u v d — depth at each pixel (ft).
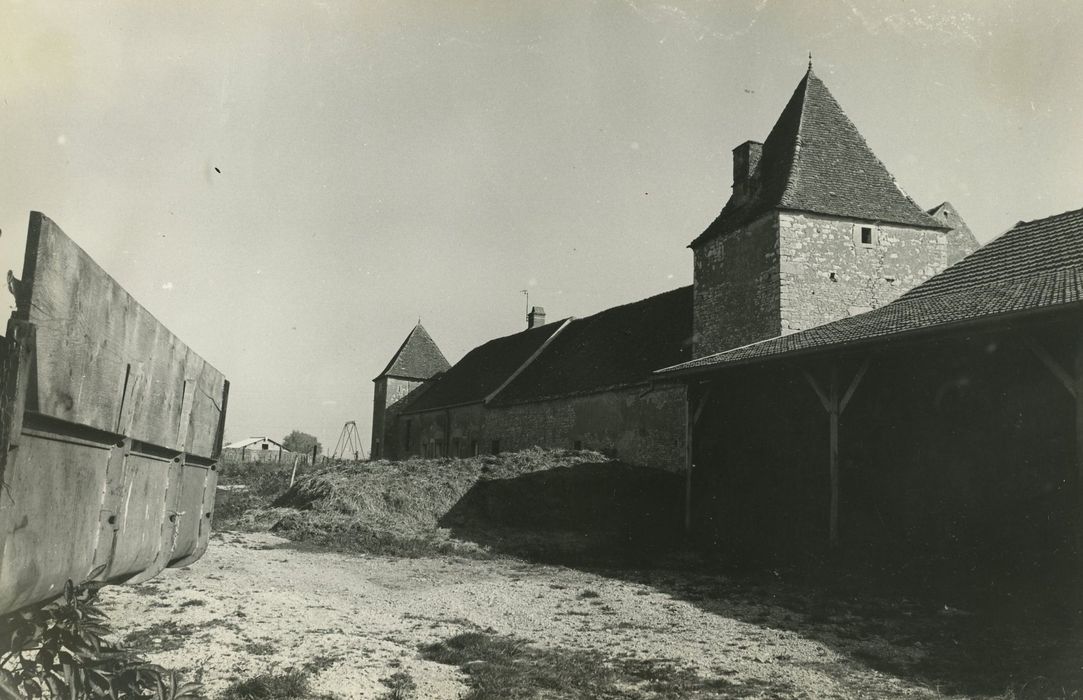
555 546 48.14
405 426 137.49
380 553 43.32
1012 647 23.13
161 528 15.10
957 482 41.81
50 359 8.13
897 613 28.40
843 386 47.55
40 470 8.52
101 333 9.82
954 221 72.02
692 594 32.65
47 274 7.85
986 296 36.37
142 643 18.42
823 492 47.96
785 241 58.39
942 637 24.61
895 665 21.30
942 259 62.18
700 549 48.06
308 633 21.21
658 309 84.07
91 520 10.48
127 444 11.73
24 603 8.61
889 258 60.75
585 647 22.84
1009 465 39.32
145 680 11.12
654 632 25.25
